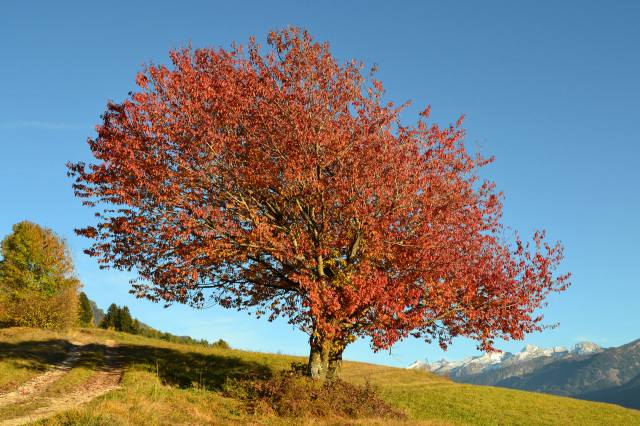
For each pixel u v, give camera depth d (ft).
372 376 140.77
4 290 157.79
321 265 72.13
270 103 67.51
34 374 80.28
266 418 59.26
